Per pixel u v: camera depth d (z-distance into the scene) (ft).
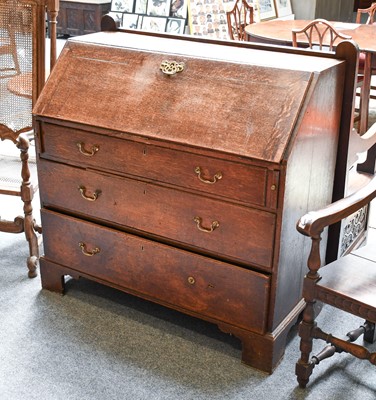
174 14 20.22
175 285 7.42
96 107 7.30
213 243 6.92
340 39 14.48
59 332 7.72
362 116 9.10
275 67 6.63
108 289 8.69
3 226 8.98
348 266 6.69
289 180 6.28
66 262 8.29
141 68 7.29
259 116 6.42
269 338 6.86
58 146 7.68
